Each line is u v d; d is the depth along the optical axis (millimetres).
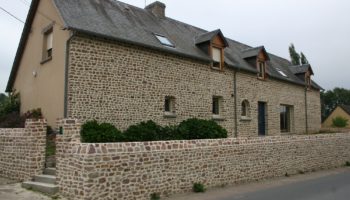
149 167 8969
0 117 14953
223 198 9078
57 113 12383
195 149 10195
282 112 22344
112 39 12750
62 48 12398
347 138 18375
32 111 13812
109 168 8180
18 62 16484
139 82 13594
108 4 15594
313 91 25406
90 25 12617
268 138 13031
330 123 46094
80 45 12047
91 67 12219
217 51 17625
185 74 15539
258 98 19672
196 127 13203
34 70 14773
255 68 19719
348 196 9125
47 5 13961
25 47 15906
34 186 9164
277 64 24547
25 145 10094
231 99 17844
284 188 10656
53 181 9055
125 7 16562
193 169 10062
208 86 16594
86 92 12000
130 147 8641
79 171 8047
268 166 12859
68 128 8820
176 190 9555
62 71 12227
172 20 19250
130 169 8570
